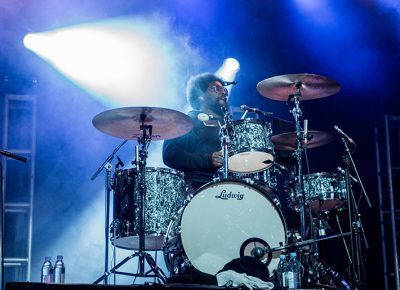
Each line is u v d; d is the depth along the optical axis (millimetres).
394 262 9070
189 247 6145
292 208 7656
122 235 6805
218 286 5207
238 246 6230
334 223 8609
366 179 9578
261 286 5336
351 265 7352
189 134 7285
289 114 9719
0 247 5273
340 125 9703
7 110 9320
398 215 9320
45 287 4902
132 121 6820
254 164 7168
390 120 9367
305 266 6500
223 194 6312
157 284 5012
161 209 6762
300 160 7102
